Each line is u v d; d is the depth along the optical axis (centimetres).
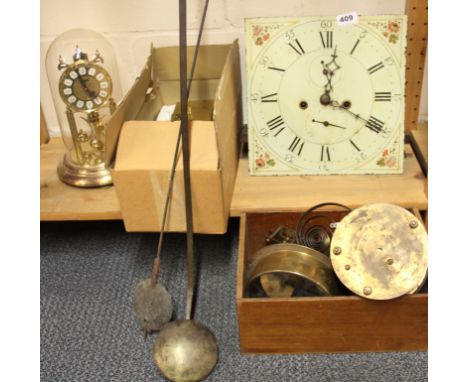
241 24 143
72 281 139
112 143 110
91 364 115
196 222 116
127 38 148
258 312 105
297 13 141
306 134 131
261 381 107
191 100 149
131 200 113
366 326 107
